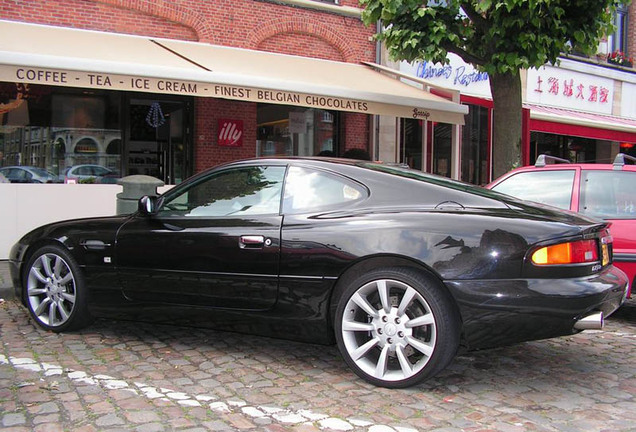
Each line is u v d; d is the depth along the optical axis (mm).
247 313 4160
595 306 3490
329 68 11133
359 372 3818
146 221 4609
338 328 3869
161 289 4445
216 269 4219
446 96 11062
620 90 17922
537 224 3596
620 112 18000
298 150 12125
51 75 6852
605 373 4230
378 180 4094
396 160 12984
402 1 8352
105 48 8469
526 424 3295
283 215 4152
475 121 14578
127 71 7211
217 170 4586
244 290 4137
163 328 5234
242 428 3168
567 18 8312
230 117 11062
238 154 11211
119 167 10234
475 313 3506
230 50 10578
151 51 8945
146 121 10539
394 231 3732
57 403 3441
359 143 12727
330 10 12031
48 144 9656
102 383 3799
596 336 5293
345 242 3838
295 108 12047
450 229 3645
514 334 3523
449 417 3369
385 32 9016
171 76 7441
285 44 11695
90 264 4707
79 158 9914
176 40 10344
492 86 9016
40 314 5043
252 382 3900
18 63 6660
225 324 4309
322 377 4020
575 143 18109
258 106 11531
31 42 7898
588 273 3635
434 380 4004
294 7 11633
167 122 10727
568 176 5996
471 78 14164
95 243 4688
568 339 5156
